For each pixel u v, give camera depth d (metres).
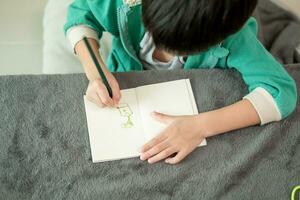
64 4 1.41
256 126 0.96
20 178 0.85
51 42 1.33
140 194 0.85
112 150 0.89
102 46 1.32
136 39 1.07
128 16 0.99
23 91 0.95
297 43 1.35
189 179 0.88
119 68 1.16
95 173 0.87
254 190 0.89
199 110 0.96
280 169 0.91
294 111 0.99
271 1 1.49
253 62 0.98
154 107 0.95
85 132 0.91
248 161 0.91
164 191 0.86
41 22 1.51
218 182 0.88
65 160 0.88
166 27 0.75
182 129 0.92
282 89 0.95
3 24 1.49
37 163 0.87
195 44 0.79
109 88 0.94
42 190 0.84
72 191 0.84
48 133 0.90
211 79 1.01
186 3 0.73
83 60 1.00
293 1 1.60
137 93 0.97
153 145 0.90
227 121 0.93
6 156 0.87
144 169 0.88
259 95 0.95
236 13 0.76
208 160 0.91
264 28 1.43
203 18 0.74
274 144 0.94
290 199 0.89
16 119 0.91
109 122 0.93
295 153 0.94
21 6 1.55
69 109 0.94
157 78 0.99
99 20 1.05
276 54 1.35
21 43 1.45
